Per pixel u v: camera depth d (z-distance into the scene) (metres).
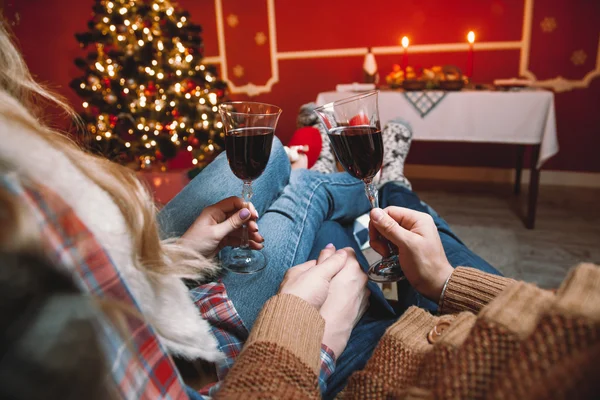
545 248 2.27
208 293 0.73
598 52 3.11
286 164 1.10
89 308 0.23
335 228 1.09
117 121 2.44
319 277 0.63
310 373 0.46
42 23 4.15
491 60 3.33
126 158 2.65
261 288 0.81
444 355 0.40
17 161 0.30
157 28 2.39
